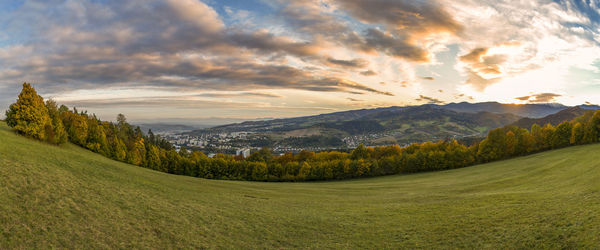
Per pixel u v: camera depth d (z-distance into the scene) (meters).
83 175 23.58
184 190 30.05
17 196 15.16
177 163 76.12
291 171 79.38
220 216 21.81
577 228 15.60
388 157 81.44
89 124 61.31
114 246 13.66
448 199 30.56
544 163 51.03
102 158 43.31
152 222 17.66
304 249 17.34
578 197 21.44
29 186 16.86
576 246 14.08
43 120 38.97
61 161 25.92
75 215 15.40
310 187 53.25
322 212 26.55
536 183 33.81
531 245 15.32
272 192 40.28
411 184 53.16
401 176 73.12
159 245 15.02
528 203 22.42
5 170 17.91
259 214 24.00
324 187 53.50
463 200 28.30
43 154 26.12
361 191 45.22
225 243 17.00
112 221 16.14
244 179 78.50
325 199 35.16
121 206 18.86
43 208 14.90
